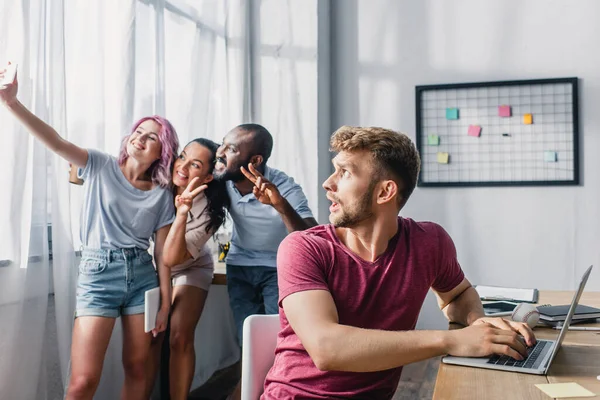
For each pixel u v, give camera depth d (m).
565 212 4.04
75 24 2.52
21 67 2.16
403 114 4.32
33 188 2.23
